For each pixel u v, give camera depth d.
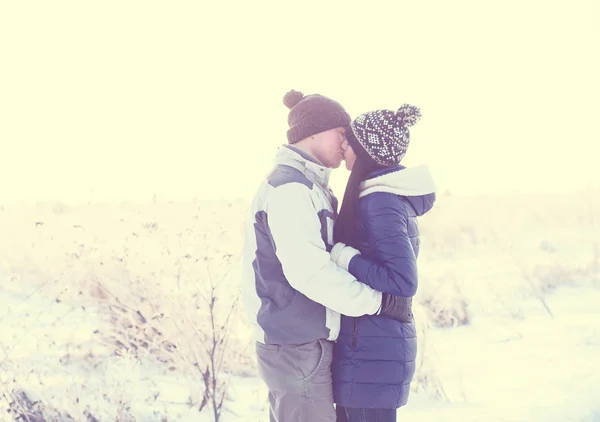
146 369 4.62
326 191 2.80
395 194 2.62
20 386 3.98
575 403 4.05
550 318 6.34
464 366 5.02
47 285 6.21
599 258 8.87
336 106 2.80
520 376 4.71
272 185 2.62
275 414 2.72
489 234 11.88
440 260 9.41
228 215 7.19
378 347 2.61
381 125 2.63
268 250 2.65
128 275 5.16
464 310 6.35
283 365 2.64
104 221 9.30
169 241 5.66
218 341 4.39
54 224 10.16
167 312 4.45
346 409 2.74
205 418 4.00
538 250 9.77
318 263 2.50
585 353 5.21
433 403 4.29
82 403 3.94
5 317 5.56
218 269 4.75
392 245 2.53
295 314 2.60
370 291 2.53
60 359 4.41
